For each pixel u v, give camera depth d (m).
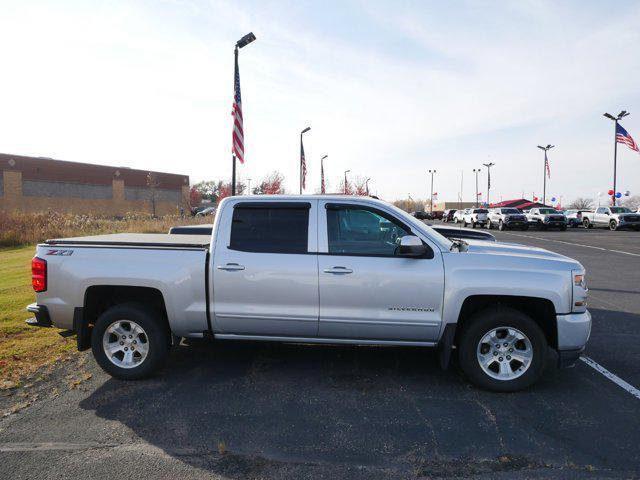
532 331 4.28
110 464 3.16
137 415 3.90
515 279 4.26
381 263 4.41
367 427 3.70
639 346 5.82
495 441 3.48
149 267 4.57
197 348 5.71
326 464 3.18
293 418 3.85
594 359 5.33
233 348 5.71
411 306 4.38
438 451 3.34
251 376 4.80
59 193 48.81
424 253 4.36
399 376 4.80
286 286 4.47
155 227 23.94
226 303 4.56
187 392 4.39
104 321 4.62
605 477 3.02
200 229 8.30
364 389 4.46
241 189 47.38
